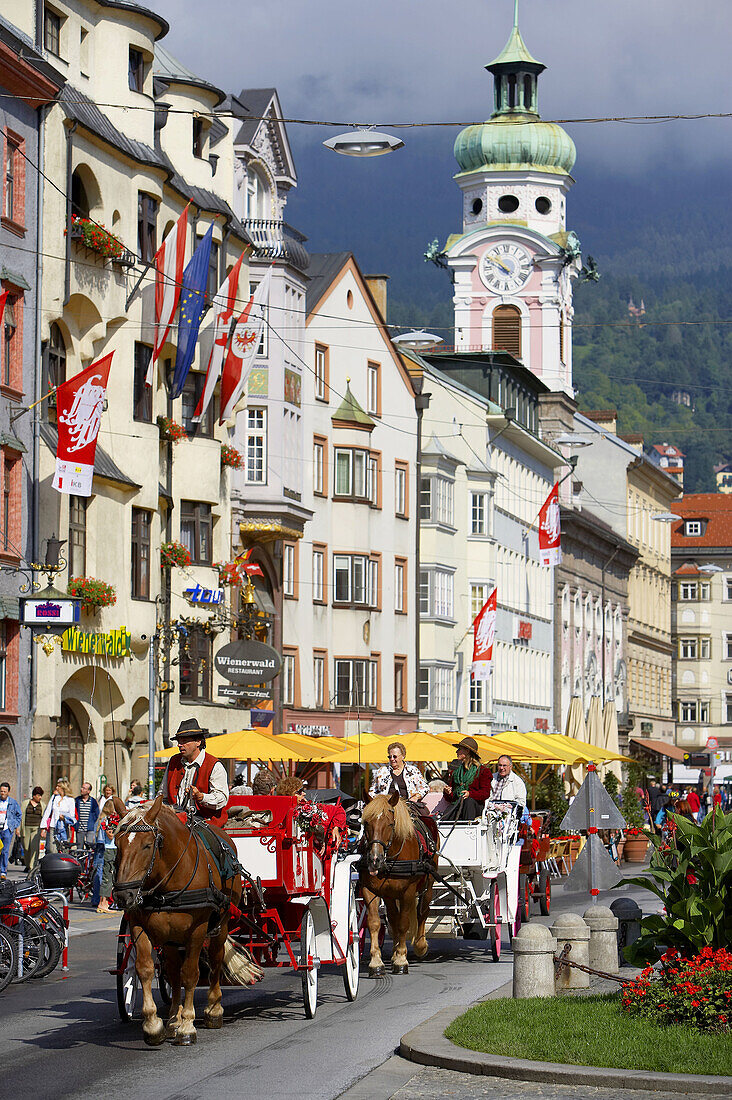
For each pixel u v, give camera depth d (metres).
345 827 23.59
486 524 93.69
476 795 28.23
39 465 46.62
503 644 99.62
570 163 130.25
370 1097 15.89
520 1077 16.56
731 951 19.28
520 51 130.50
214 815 21.22
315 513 75.81
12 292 45.31
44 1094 16.11
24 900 26.03
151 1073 17.33
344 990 23.89
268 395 68.06
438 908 28.19
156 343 51.59
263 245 68.62
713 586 172.50
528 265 125.81
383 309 91.62
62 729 48.81
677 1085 15.77
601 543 128.38
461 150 130.62
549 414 121.88
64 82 48.19
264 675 55.31
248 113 69.38
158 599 52.69
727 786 115.25
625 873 58.97
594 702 92.94
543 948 21.11
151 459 51.94
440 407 90.81
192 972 19.20
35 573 45.78
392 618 82.81
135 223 51.66
